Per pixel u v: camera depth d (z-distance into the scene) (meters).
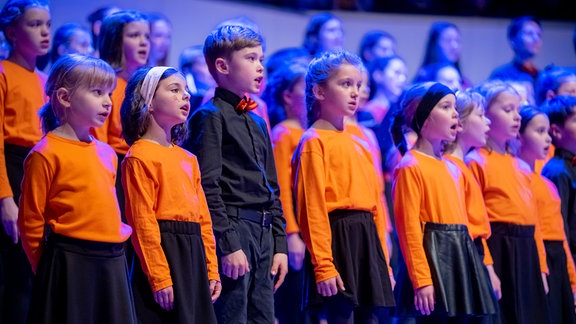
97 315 4.20
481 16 10.79
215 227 4.68
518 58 9.13
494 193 6.00
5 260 5.13
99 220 4.24
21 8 5.36
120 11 5.86
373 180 5.33
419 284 5.23
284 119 6.53
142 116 4.55
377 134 7.08
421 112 5.53
